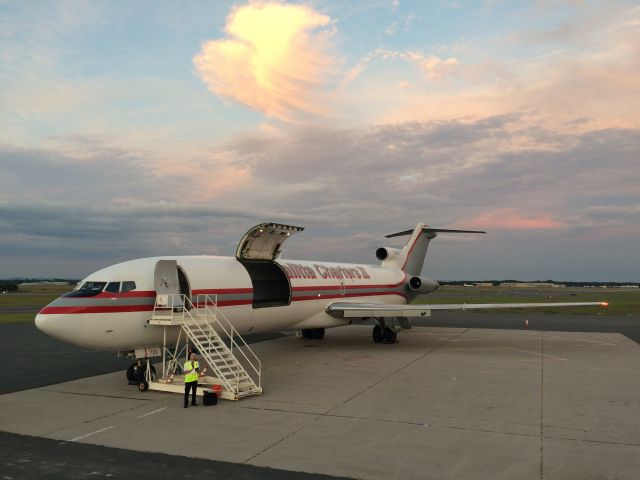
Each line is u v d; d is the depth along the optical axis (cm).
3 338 2730
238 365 1429
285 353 2161
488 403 1252
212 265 1795
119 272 1489
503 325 3631
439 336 2859
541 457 864
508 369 1744
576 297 8575
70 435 1010
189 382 1223
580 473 791
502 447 917
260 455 881
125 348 1477
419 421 1091
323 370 1736
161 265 1561
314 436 988
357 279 2650
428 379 1568
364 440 960
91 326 1376
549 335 2897
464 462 841
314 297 2258
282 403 1263
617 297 9019
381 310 2280
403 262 3180
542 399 1294
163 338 1534
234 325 1819
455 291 13425
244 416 1142
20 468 826
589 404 1241
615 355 2080
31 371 1750
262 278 2411
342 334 2948
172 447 929
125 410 1208
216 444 944
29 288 14550
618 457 864
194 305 1623
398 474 790
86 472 806
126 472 805
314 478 777
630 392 1376
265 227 1894
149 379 1447
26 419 1133
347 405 1239
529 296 8988
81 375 1675
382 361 1931
